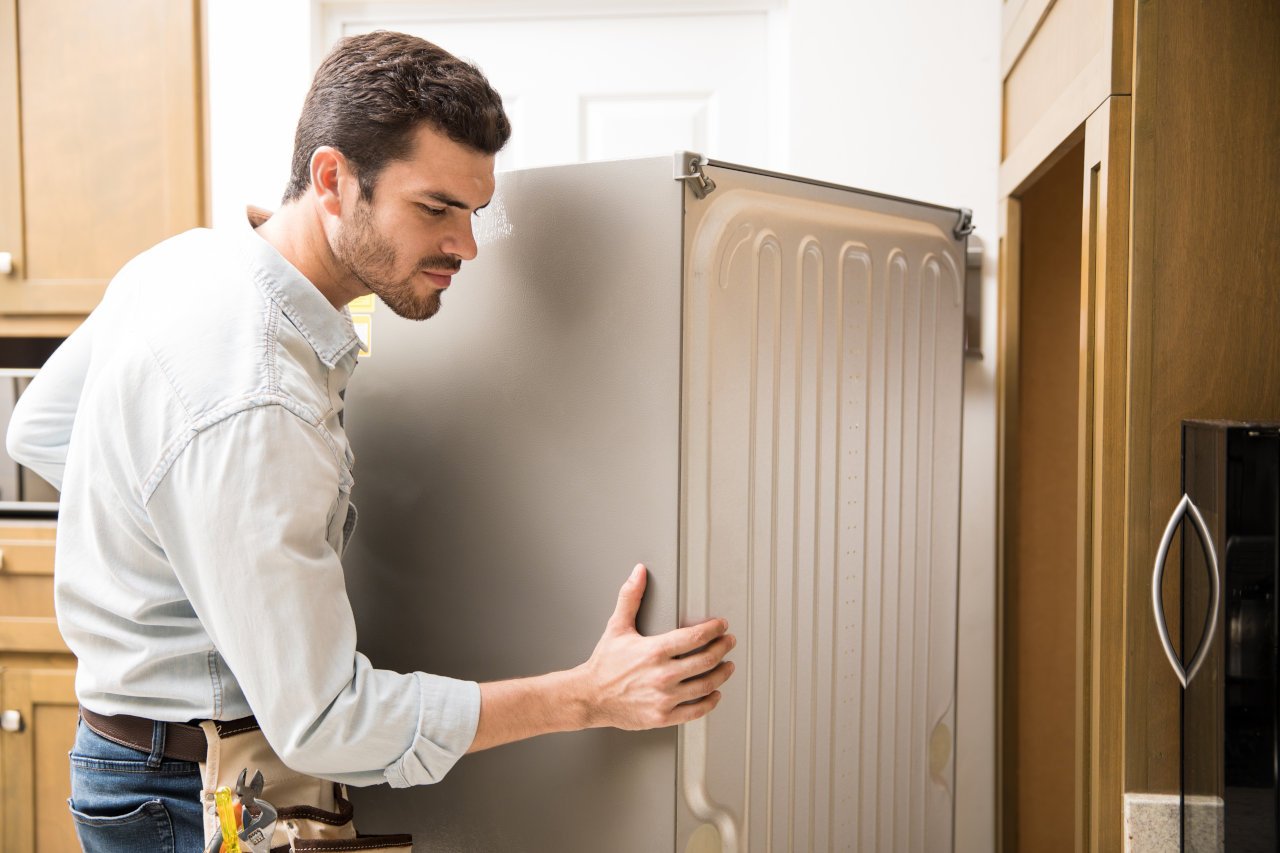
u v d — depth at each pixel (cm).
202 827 109
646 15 210
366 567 137
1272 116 117
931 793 157
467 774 129
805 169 199
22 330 213
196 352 100
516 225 123
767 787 126
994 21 194
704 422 114
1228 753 104
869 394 140
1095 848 124
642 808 116
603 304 117
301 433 99
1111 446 122
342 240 108
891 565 146
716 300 115
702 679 111
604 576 117
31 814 206
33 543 204
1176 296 118
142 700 109
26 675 205
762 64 207
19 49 210
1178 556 119
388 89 103
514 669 125
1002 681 196
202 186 211
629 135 212
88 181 210
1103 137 122
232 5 210
